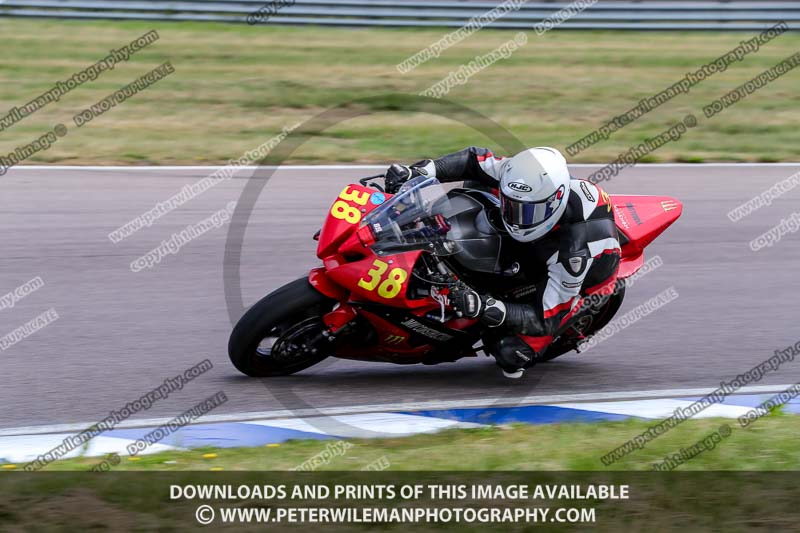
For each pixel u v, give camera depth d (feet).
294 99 150.71
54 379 66.33
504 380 70.69
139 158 120.88
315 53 175.73
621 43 195.72
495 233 62.95
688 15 199.31
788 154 136.05
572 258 61.21
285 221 101.09
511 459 53.21
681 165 128.67
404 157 126.72
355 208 61.98
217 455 54.70
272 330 63.16
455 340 65.77
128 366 68.85
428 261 61.67
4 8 180.55
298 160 123.54
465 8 193.26
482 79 166.40
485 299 61.62
